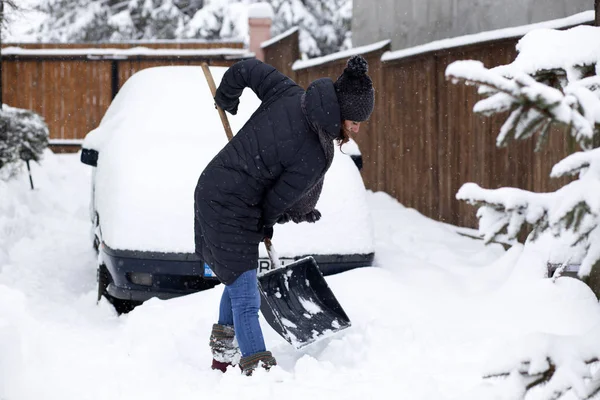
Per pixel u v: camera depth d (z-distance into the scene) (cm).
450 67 177
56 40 2334
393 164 920
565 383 193
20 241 673
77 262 608
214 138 501
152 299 430
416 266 495
